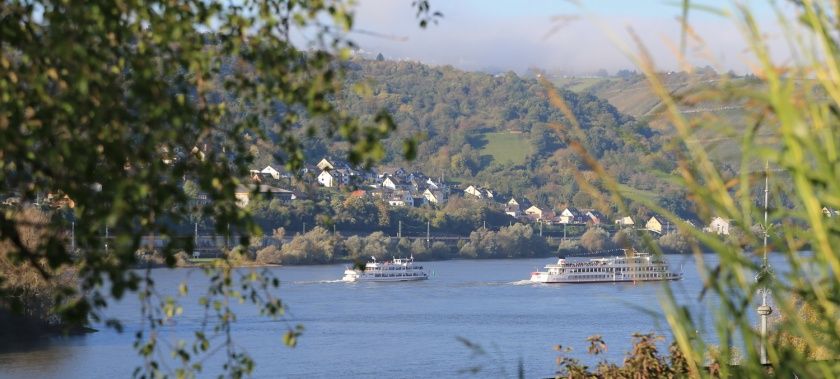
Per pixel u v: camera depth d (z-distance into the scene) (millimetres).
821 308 7418
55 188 14273
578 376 22797
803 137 6789
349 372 123125
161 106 13188
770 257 7441
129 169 15312
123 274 13398
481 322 178625
